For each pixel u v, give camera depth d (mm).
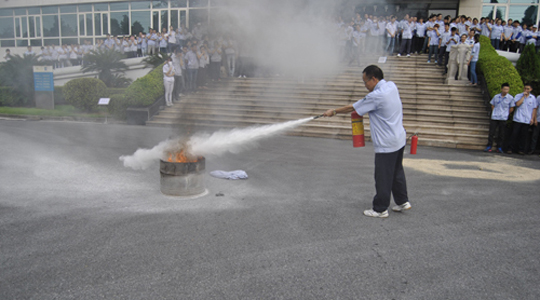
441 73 12930
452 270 3045
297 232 3746
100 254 3203
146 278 2830
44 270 2928
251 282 2795
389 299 2613
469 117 10430
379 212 4195
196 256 3189
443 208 4594
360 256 3254
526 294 2713
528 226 4031
